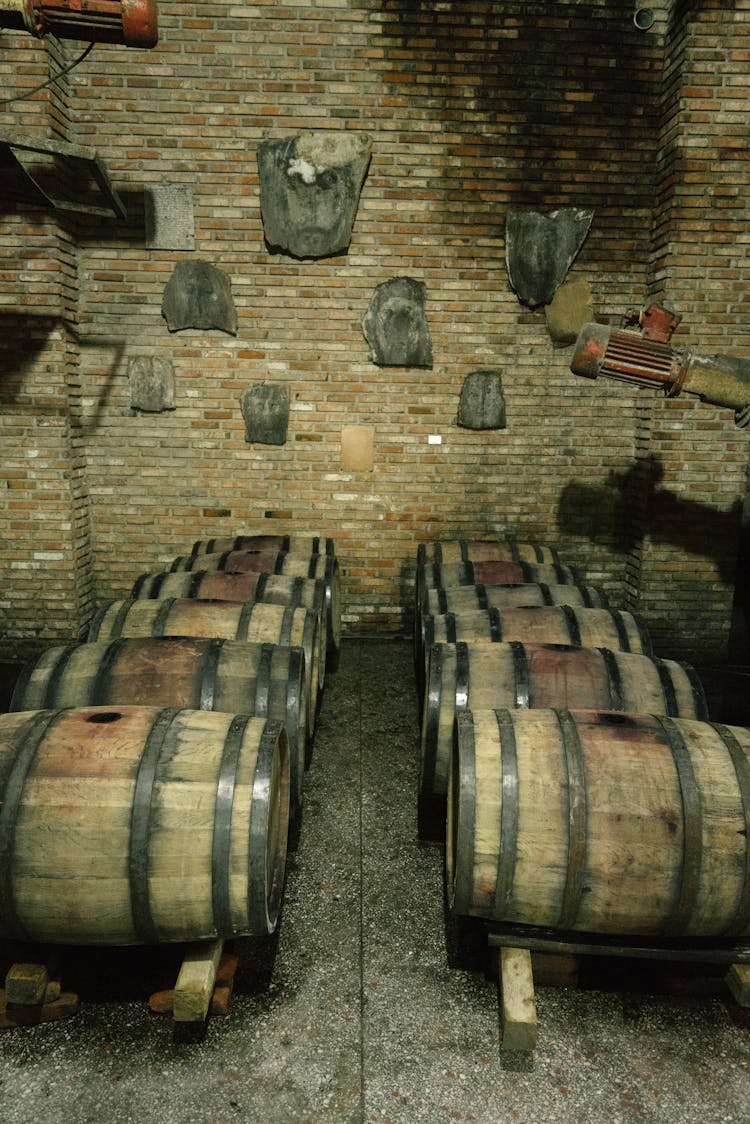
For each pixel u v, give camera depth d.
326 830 3.46
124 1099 2.11
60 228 5.04
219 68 5.15
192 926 2.24
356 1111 2.08
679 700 3.05
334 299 5.52
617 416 5.73
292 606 4.18
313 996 2.49
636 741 2.43
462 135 5.30
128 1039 2.31
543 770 2.34
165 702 3.00
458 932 2.81
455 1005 2.47
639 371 4.28
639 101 5.28
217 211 5.36
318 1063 2.24
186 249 5.41
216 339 5.56
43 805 2.17
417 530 5.92
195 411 5.67
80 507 5.60
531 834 2.27
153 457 5.74
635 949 2.43
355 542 5.93
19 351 5.12
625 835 2.23
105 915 2.18
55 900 2.15
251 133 5.23
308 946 2.72
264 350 5.58
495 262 5.48
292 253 5.41
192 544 5.90
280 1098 2.12
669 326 4.35
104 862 2.15
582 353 4.32
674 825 2.24
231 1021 2.38
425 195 5.38
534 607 3.85
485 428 5.72
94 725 2.41
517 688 3.08
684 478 5.44
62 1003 2.37
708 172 5.00
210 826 2.20
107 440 5.70
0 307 5.04
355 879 3.11
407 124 5.26
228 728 2.47
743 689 5.27
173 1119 2.05
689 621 5.71
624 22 5.17
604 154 5.34
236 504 5.84
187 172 5.29
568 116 5.29
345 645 5.93
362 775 3.96
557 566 4.88
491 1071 2.22
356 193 5.31
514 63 5.20
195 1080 2.17
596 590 4.34
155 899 2.18
